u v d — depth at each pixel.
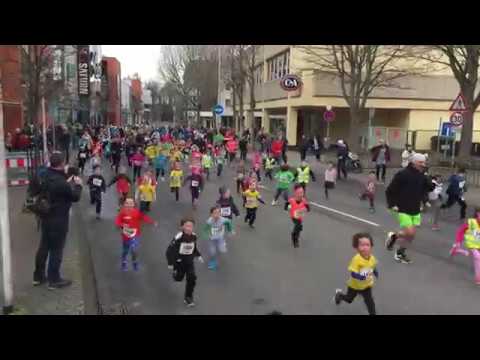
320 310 6.68
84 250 9.73
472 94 23.62
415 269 8.77
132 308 6.68
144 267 8.66
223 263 8.95
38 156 16.12
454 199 13.63
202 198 16.45
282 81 33.62
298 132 42.97
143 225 12.18
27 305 6.51
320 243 10.55
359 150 32.47
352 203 16.08
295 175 16.75
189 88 68.62
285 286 7.67
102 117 74.25
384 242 10.73
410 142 38.41
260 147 40.09
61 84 27.25
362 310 6.70
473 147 34.19
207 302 6.94
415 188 9.05
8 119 30.66
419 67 34.31
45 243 7.23
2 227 6.09
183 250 6.77
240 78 45.94
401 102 38.09
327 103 36.59
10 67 30.41
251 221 12.16
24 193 15.62
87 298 6.98
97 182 12.97
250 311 6.62
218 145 27.73
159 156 21.08
